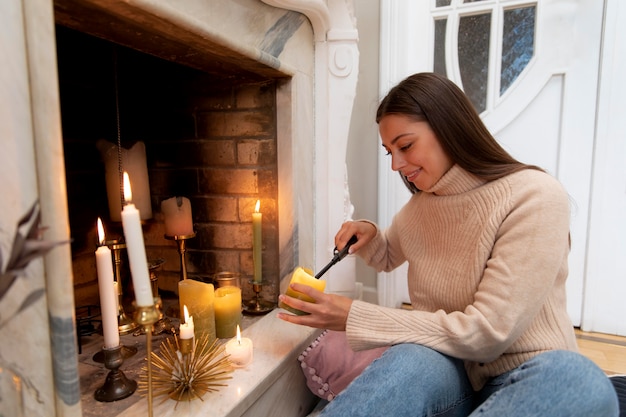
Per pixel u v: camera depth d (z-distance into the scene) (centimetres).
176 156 139
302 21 127
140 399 81
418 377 71
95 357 98
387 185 189
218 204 137
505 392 65
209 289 104
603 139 163
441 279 91
